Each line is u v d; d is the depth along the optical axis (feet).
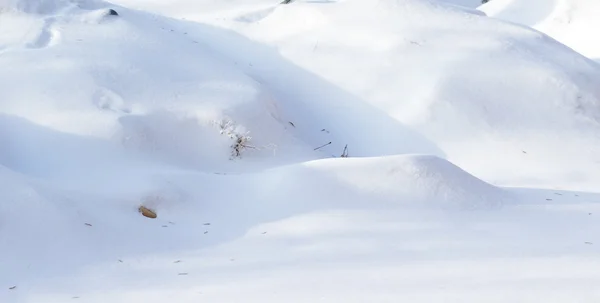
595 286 33.53
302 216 49.57
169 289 36.04
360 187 53.26
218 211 51.03
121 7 109.81
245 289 35.42
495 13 213.66
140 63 82.07
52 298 35.17
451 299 32.17
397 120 91.25
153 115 71.31
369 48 105.70
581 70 104.27
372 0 119.34
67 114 66.33
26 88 70.33
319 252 42.27
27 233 41.73
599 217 52.85
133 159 62.64
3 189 44.19
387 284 35.17
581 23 187.52
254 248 43.68
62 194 46.39
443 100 93.25
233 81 84.53
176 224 48.60
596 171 79.87
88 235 43.24
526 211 53.93
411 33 108.58
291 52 107.76
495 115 92.38
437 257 40.68
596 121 94.99
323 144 86.63
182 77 82.12
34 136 62.64
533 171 80.28
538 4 212.02
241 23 120.06
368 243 43.98
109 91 73.31
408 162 55.52
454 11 119.14
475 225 49.06
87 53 81.66
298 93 97.45
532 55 105.81
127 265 40.47
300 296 33.76
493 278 35.65
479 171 80.84
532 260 39.65
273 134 77.92
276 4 137.39
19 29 88.63
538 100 96.07
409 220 49.37
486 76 98.22
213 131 72.74
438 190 54.13
